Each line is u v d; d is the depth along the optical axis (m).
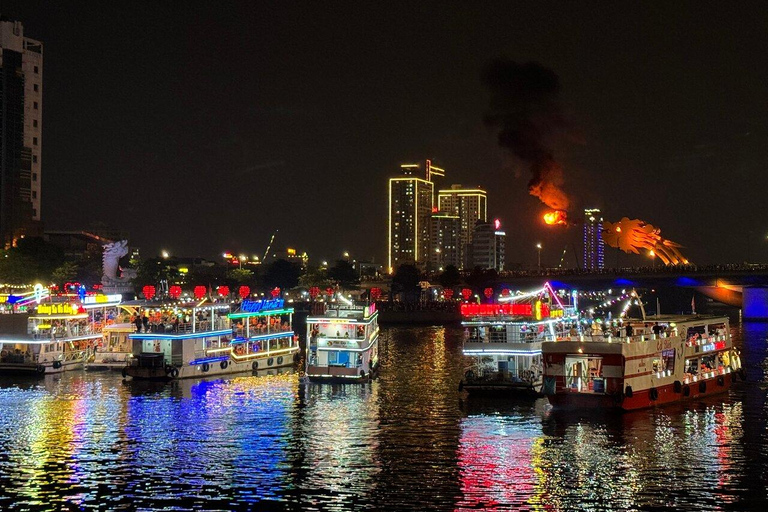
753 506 52.03
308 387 94.94
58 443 67.19
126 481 57.06
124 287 159.38
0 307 109.75
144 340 100.38
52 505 52.44
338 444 67.06
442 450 64.94
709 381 87.94
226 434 70.56
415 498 53.59
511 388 86.00
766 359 131.75
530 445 66.31
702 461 61.44
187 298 109.62
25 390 91.38
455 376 106.81
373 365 104.44
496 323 87.69
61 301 113.94
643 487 55.56
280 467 60.34
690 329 87.31
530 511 51.25
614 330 84.69
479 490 55.03
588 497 53.66
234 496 54.06
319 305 102.12
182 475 58.41
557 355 76.44
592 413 77.69
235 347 108.19
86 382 97.06
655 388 79.62
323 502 52.88
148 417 77.31
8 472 59.03
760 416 76.25
